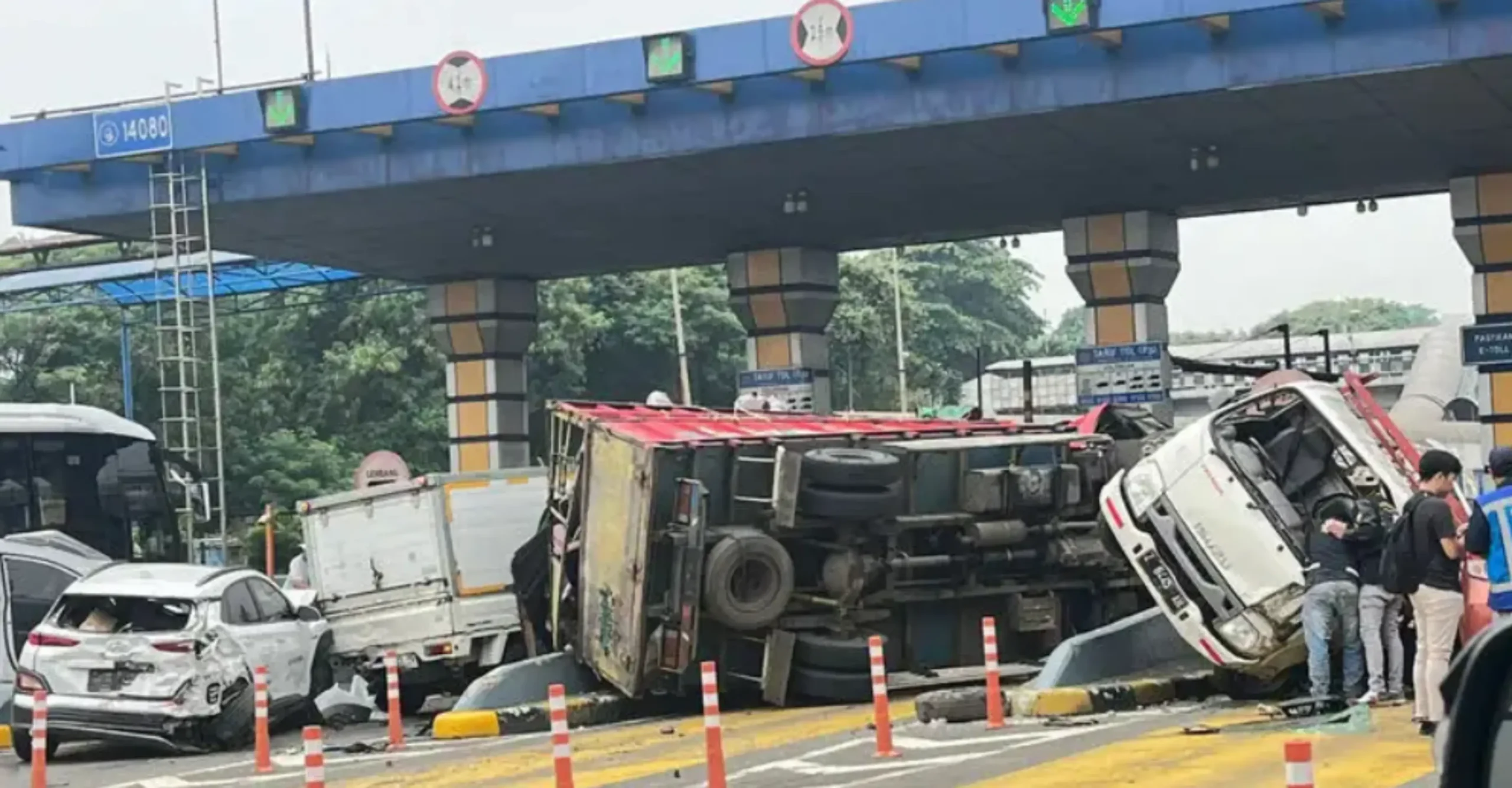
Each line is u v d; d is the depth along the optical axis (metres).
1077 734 13.77
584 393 56.16
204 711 16.92
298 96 29.69
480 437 41.03
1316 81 24.61
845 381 67.62
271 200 31.50
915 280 76.69
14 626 19.75
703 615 17.44
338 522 20.42
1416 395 32.97
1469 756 3.88
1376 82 24.80
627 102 28.39
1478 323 31.67
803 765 12.83
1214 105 26.12
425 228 34.97
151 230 34.72
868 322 67.19
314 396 54.53
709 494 17.58
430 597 20.06
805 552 18.20
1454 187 32.16
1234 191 33.47
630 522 17.27
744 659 18.06
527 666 18.03
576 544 18.38
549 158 29.22
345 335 55.88
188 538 25.58
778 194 32.66
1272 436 15.99
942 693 16.02
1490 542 10.93
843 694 17.97
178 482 25.05
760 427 18.78
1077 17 24.52
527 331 41.66
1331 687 15.09
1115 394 34.38
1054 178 31.73
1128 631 17.16
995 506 18.80
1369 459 14.70
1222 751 12.23
